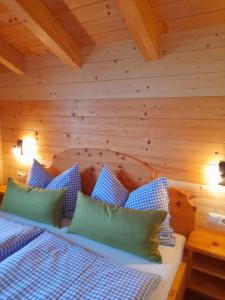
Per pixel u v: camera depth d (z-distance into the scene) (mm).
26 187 2162
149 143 2098
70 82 2416
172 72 1928
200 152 1894
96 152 2352
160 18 1778
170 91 1953
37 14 1796
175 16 1738
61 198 2008
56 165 2584
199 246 1685
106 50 2184
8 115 2885
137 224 1571
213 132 1830
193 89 1864
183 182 1984
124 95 2156
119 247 1599
